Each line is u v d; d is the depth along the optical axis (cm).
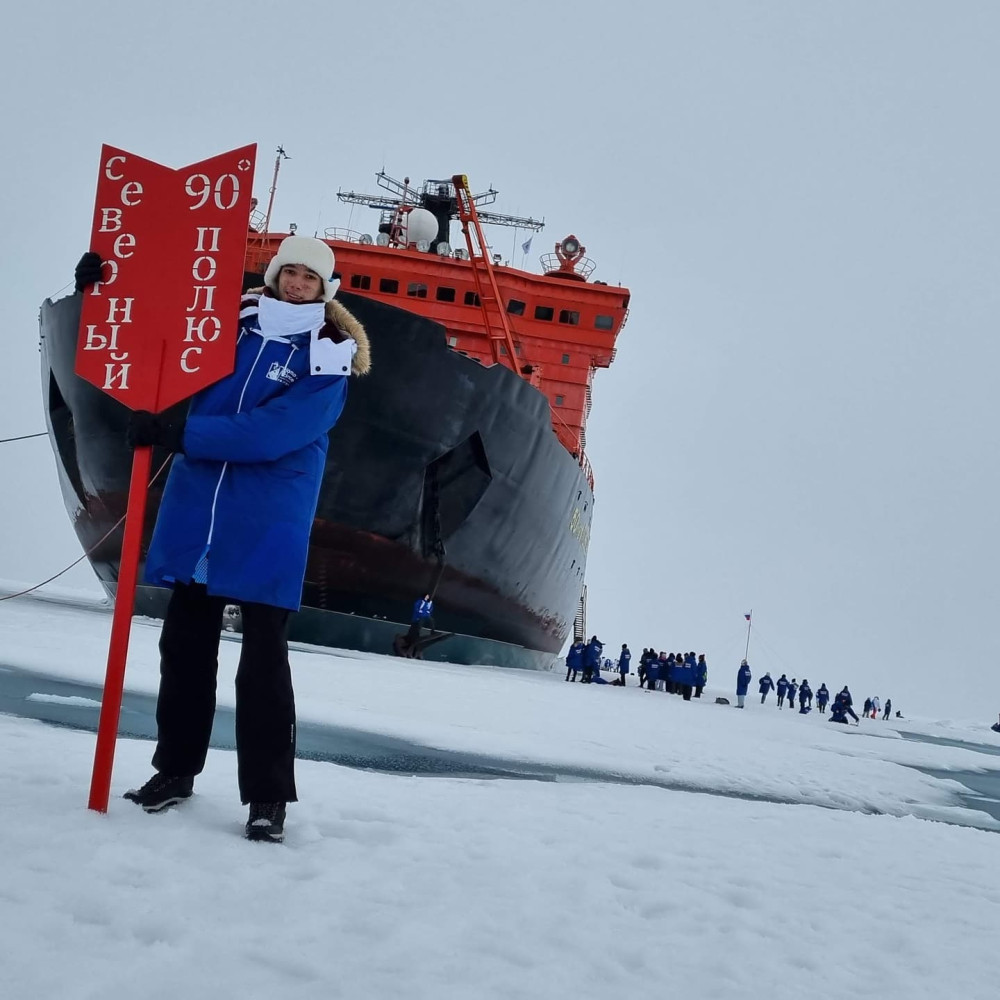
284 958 196
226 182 336
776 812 584
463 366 2056
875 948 279
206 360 328
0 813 275
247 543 314
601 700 1822
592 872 325
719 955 246
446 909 252
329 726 788
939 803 877
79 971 174
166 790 326
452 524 2181
